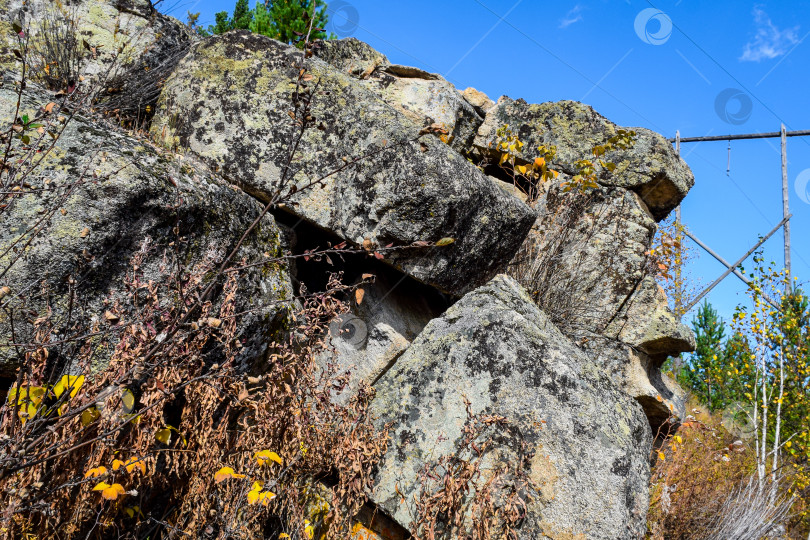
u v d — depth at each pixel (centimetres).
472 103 604
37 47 383
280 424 274
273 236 319
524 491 291
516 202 412
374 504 312
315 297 306
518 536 285
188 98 362
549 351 335
